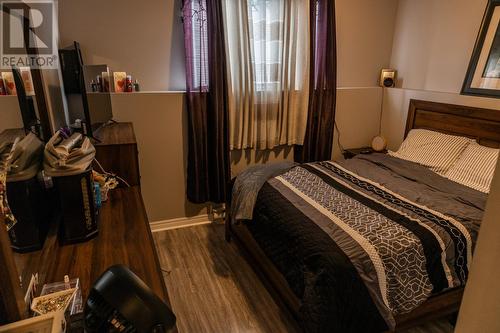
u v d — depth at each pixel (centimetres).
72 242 125
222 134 302
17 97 121
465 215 206
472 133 293
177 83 300
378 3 356
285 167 277
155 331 60
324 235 180
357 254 167
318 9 316
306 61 315
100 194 162
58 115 215
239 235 277
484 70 288
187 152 312
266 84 314
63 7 254
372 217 198
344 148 385
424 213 207
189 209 331
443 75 325
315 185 244
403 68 367
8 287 67
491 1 279
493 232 57
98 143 211
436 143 302
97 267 112
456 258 186
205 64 284
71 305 89
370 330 168
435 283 181
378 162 298
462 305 65
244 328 208
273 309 223
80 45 266
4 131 104
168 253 286
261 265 237
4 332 67
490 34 282
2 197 86
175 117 299
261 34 300
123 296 62
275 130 330
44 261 114
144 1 273
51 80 197
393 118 375
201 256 282
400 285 171
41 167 122
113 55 277
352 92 368
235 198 258
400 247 174
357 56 366
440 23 321
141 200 171
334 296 158
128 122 284
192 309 223
